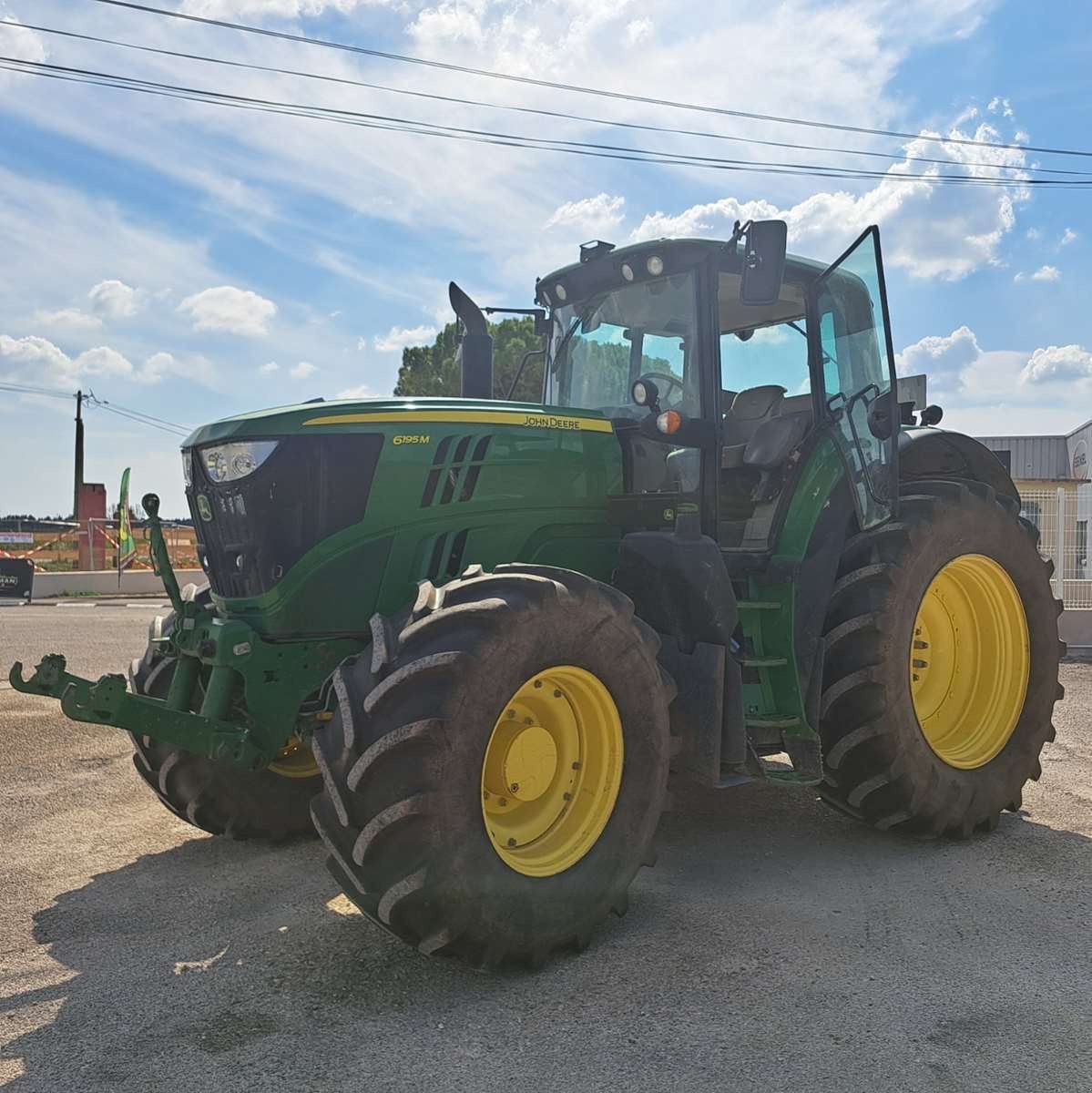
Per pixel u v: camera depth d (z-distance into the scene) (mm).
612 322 4387
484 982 2820
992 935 3125
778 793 4961
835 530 3982
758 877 3705
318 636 3391
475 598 2926
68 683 2973
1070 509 10617
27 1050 2453
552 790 3135
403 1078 2307
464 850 2705
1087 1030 2502
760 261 3572
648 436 3754
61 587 19750
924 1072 2307
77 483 32031
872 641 3873
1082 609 10367
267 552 3299
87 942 3133
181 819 4305
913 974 2834
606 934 3160
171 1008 2672
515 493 3697
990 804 4203
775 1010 2619
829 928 3188
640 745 3176
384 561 3441
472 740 2736
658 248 4012
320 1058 2400
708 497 3869
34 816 4555
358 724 2723
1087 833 4270
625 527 3902
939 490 4309
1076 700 7336
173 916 3348
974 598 4523
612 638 3104
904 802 3957
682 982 2803
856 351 4086
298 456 3309
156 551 3514
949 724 4480
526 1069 2342
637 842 3150
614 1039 2479
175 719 3154
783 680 3867
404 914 2701
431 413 3535
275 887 3637
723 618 3529
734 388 4820
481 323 4523
